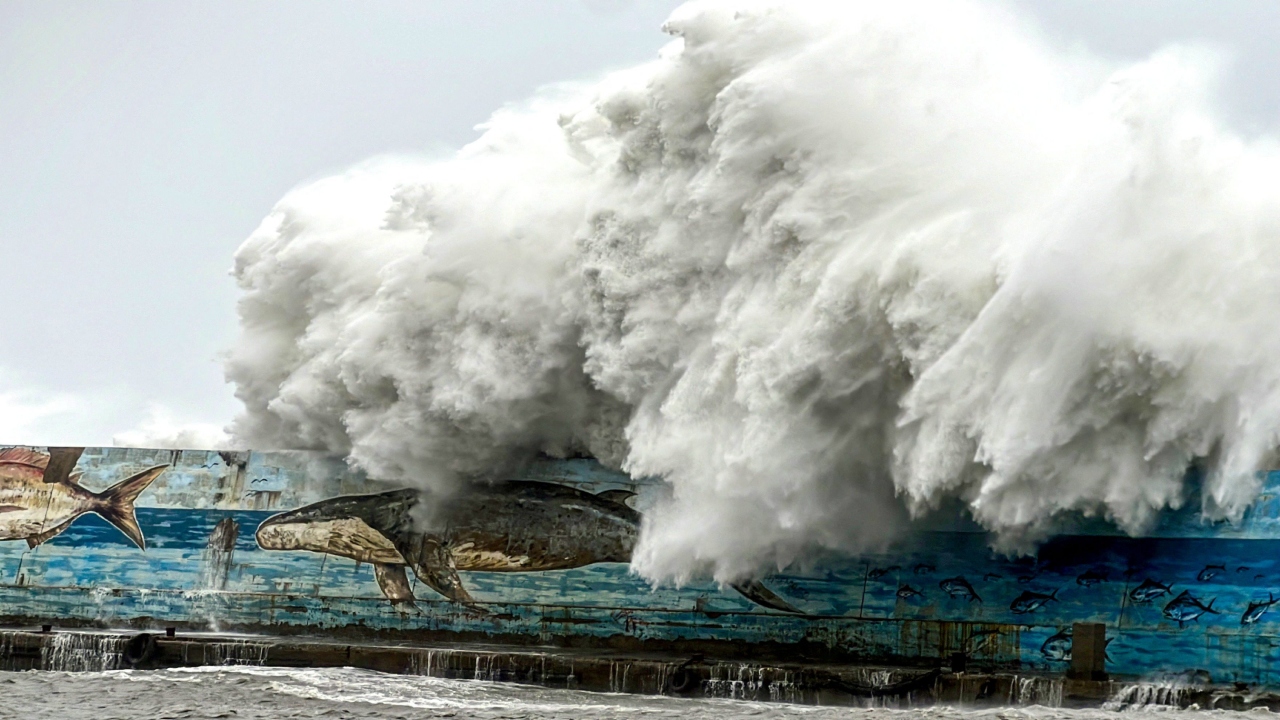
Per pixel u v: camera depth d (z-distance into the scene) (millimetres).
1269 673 46094
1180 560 47812
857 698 48156
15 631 58469
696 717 44250
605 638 56812
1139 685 45406
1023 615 50250
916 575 52188
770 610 54312
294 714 44688
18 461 64375
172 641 56969
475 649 55531
